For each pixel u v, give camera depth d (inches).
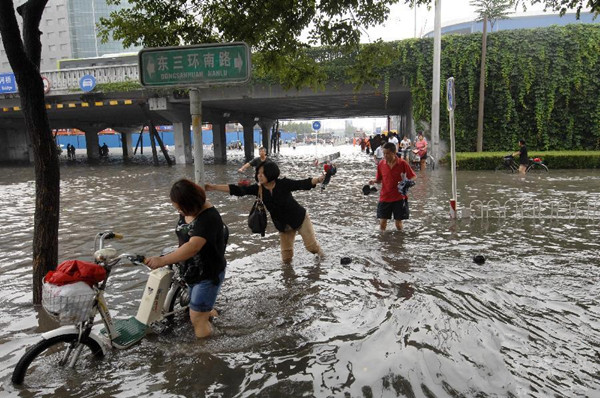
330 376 131.6
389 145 299.6
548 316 167.9
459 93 880.9
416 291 196.5
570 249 259.0
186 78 196.2
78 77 1027.3
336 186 597.3
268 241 295.7
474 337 151.6
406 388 124.0
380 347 147.2
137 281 222.8
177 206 148.9
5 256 281.9
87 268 135.5
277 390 125.7
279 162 1190.9
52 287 132.3
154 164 1145.4
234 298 194.5
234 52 192.1
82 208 458.0
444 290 196.7
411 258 247.9
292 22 280.2
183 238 159.8
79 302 132.9
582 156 772.6
